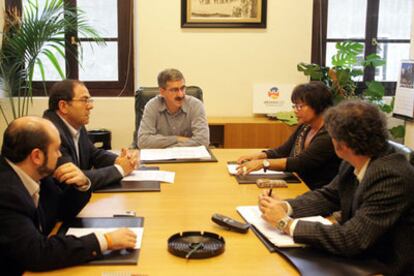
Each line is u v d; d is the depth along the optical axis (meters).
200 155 2.89
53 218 1.75
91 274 1.36
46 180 1.79
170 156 2.86
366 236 1.46
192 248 1.49
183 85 3.30
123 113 4.64
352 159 1.63
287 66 4.58
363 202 1.54
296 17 4.52
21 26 4.21
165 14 4.43
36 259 1.37
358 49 4.28
